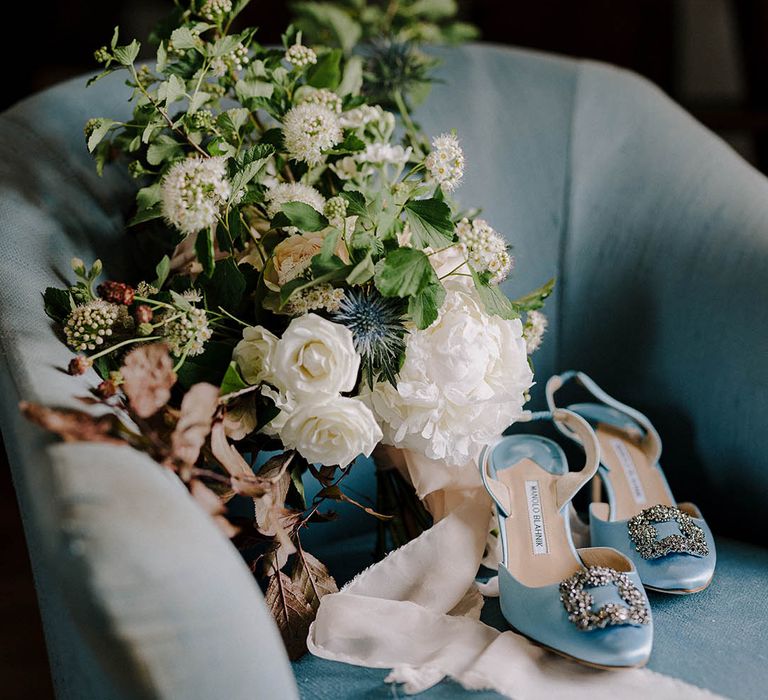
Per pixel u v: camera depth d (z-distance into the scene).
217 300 0.84
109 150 1.00
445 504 0.95
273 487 0.80
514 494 0.99
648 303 1.14
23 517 0.78
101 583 0.54
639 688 0.75
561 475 1.00
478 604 0.91
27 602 1.38
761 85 2.20
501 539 0.91
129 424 0.74
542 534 0.94
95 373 0.80
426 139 1.18
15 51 2.46
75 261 0.82
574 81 1.25
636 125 1.21
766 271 1.03
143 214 0.88
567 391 1.22
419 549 0.91
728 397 1.05
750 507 1.05
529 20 2.43
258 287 0.84
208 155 0.88
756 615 0.86
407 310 0.81
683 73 2.64
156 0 2.52
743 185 1.11
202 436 0.71
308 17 1.25
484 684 0.75
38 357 0.75
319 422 0.78
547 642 0.80
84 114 1.02
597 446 0.96
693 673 0.77
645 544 0.92
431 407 0.82
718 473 1.08
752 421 1.03
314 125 0.85
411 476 0.91
